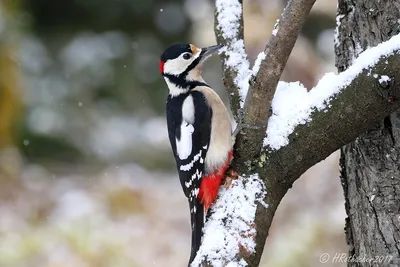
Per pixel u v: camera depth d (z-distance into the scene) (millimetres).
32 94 22547
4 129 19625
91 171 20250
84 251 12930
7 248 13016
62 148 22000
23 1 24312
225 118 6973
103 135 22672
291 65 11430
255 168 5414
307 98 5277
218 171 6004
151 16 26469
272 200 5363
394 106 4926
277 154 5332
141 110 24500
